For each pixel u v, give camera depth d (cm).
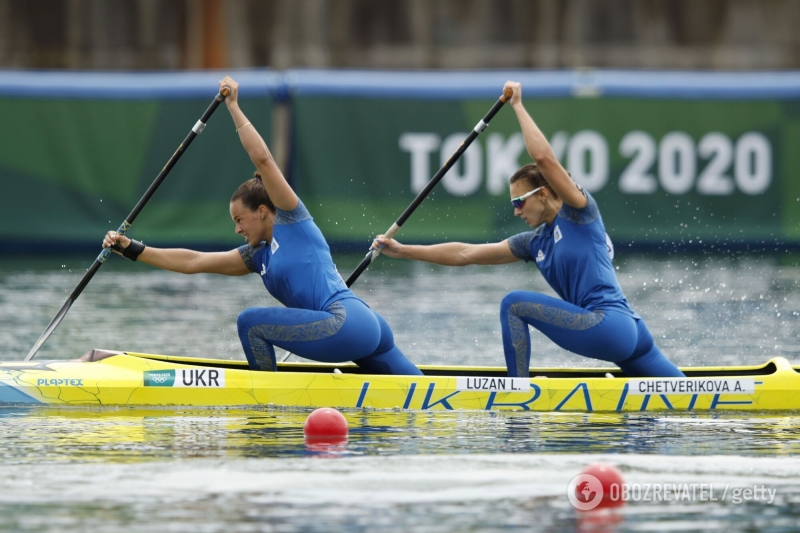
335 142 6056
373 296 4400
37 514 1311
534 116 6109
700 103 6144
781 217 6188
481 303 4191
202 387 2075
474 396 2097
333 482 1467
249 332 2102
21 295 4256
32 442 1705
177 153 2333
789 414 2092
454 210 6081
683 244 6138
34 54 7681
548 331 2150
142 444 1695
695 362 2805
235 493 1408
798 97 6159
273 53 7800
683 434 1847
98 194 6031
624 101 6116
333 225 6034
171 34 7725
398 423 1923
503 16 7969
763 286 4703
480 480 1488
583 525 1295
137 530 1253
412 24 7931
